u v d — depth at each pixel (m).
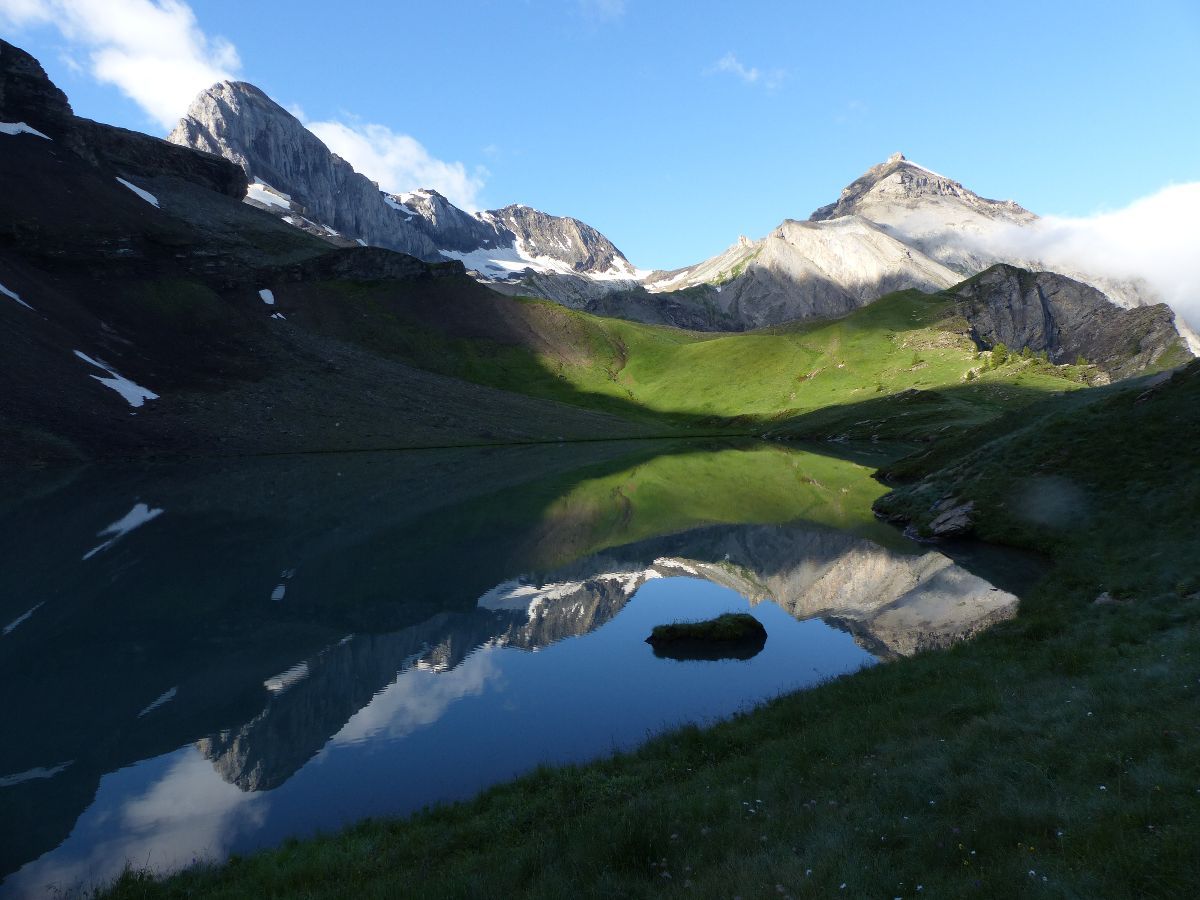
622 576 42.69
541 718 23.03
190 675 27.56
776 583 39.94
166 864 15.78
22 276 139.88
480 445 139.50
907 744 14.09
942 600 31.97
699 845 10.80
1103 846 8.07
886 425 147.38
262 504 68.81
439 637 32.06
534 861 11.02
